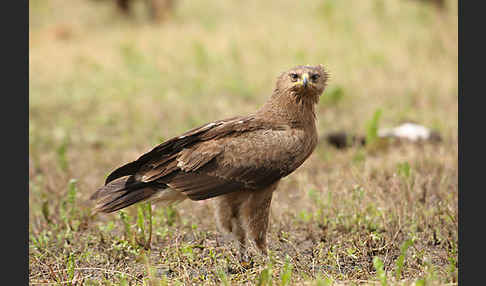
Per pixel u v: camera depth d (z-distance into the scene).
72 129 22.09
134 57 31.75
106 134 21.72
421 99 23.98
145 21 42.75
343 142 19.14
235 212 11.93
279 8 43.56
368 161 17.30
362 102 24.19
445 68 27.86
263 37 34.62
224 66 29.94
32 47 36.66
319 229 13.51
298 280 10.54
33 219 14.44
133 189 11.59
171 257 12.03
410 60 29.11
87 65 31.83
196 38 35.72
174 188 11.43
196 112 23.61
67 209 14.59
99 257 12.24
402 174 15.15
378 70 28.03
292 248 12.71
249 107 24.14
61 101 25.83
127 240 12.69
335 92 23.66
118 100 25.67
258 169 11.48
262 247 12.15
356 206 13.78
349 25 34.91
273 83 27.39
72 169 18.03
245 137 11.61
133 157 18.95
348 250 11.77
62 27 40.41
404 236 12.89
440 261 11.70
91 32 40.44
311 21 37.75
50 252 12.50
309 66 12.12
